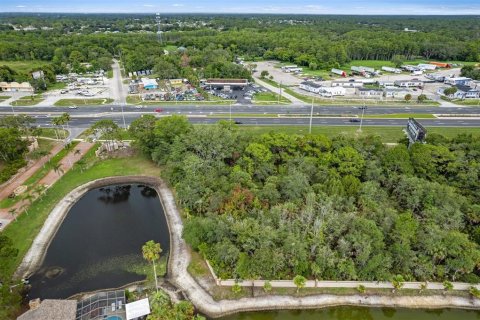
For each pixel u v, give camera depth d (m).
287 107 145.00
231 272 54.59
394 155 77.81
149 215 75.31
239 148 85.31
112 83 191.12
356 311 52.75
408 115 133.88
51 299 50.69
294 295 53.47
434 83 197.00
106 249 64.00
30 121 103.19
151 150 92.94
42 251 62.81
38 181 84.50
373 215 61.91
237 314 51.34
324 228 58.75
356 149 82.94
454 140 89.31
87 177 87.94
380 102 154.88
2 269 51.88
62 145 104.88
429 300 53.19
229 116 131.00
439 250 54.75
